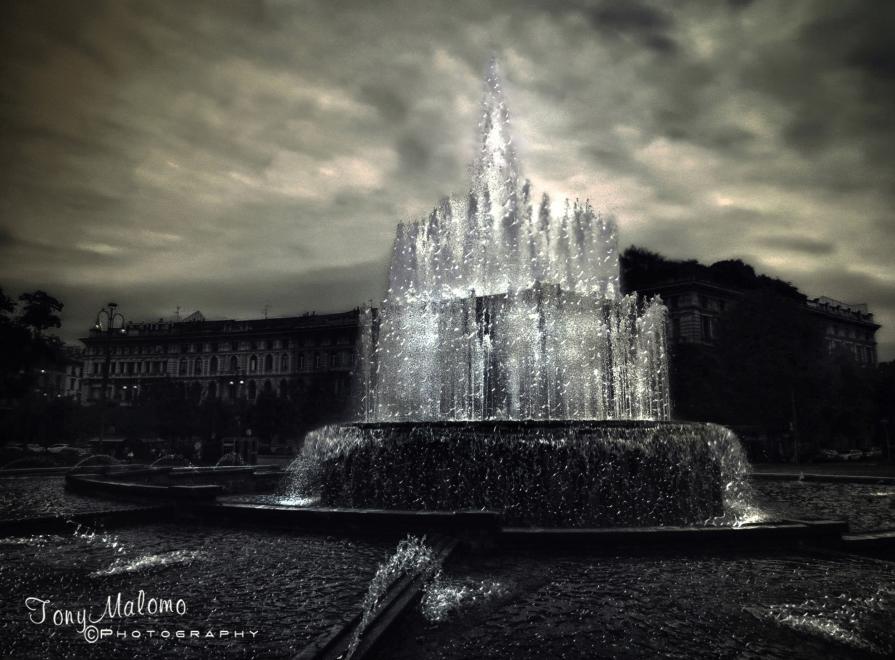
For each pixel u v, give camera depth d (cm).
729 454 1131
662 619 534
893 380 5572
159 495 1080
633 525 970
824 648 477
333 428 1203
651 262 6950
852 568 704
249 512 944
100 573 665
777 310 4462
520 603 573
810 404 4272
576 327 1438
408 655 450
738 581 649
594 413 1450
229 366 8781
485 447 1012
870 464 4219
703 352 5297
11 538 857
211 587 607
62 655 440
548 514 970
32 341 3762
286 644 450
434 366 1449
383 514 845
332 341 8175
